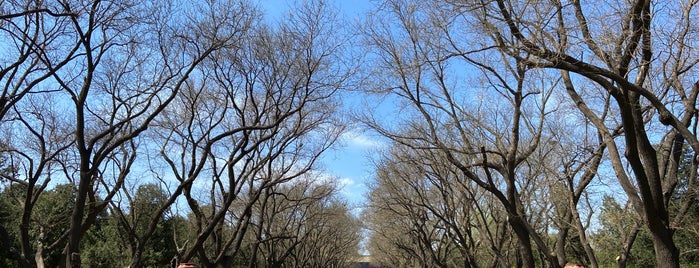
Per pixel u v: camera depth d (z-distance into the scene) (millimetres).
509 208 15992
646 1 9570
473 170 24109
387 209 33438
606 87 9828
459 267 45281
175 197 16844
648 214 10500
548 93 17500
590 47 10500
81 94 13594
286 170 23375
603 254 25141
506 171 16328
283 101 19156
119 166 18766
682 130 9578
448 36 25766
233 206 29859
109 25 13625
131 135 14008
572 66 9734
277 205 33594
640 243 38969
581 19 10672
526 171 23094
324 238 58969
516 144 16219
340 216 52875
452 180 27891
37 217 20781
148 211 26016
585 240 16438
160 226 38500
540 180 22188
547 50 9719
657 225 10547
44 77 13234
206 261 18797
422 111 18203
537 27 9797
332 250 63531
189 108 20094
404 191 33906
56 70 13359
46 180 16344
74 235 13406
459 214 31000
